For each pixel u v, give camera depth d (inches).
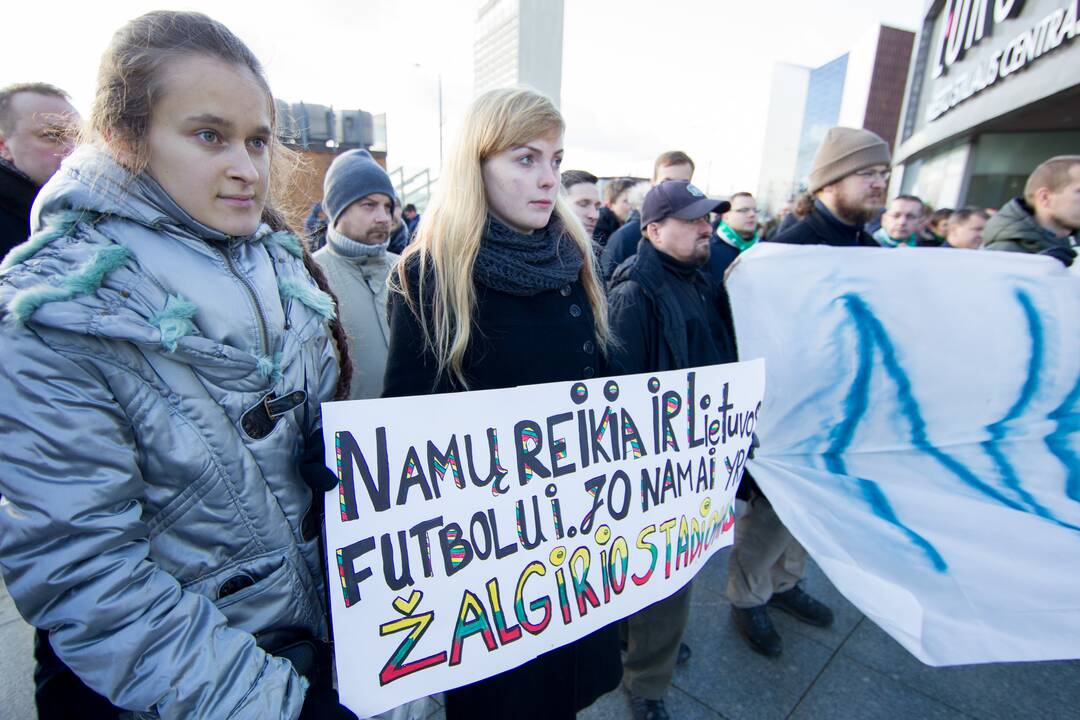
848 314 73.6
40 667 36.8
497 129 42.2
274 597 34.2
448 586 40.6
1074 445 67.5
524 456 43.9
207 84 27.8
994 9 424.2
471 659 41.7
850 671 78.4
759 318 74.0
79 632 26.5
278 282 37.3
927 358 72.6
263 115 30.8
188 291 30.2
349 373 45.1
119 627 27.1
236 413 31.8
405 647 38.9
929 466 69.3
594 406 47.4
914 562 57.6
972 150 530.6
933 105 577.9
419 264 44.9
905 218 150.2
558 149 44.8
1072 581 54.9
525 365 46.4
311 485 34.8
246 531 32.7
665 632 63.9
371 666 37.4
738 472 60.6
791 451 72.0
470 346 44.8
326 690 35.2
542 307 48.0
